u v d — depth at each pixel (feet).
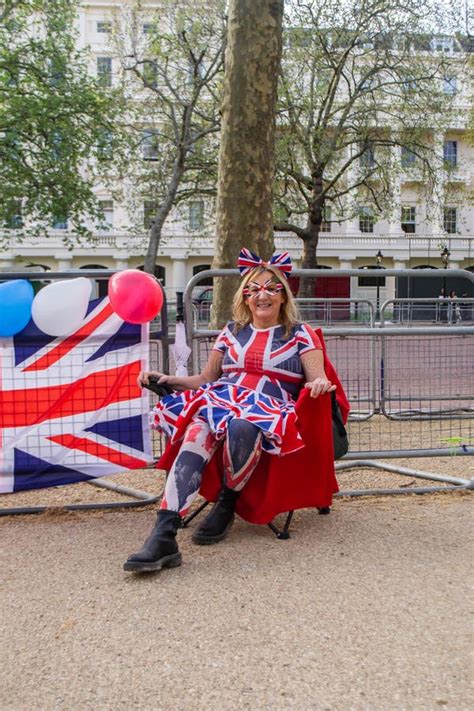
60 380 12.86
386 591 8.87
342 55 75.41
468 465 16.43
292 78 76.28
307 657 7.25
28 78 67.51
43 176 68.39
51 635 7.88
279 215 89.81
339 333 13.79
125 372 13.00
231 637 7.72
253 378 11.21
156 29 69.77
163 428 11.25
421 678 6.80
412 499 13.39
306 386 10.53
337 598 8.69
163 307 13.09
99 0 122.42
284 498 10.89
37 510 12.98
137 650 7.48
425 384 22.56
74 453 12.92
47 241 134.82
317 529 11.50
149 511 12.96
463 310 39.70
